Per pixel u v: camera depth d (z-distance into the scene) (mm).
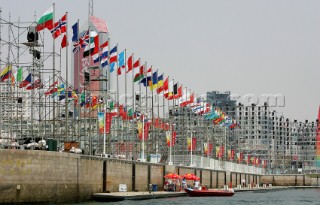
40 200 148500
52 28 177875
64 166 158250
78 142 193750
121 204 165750
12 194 141000
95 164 177875
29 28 176125
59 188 155875
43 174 149500
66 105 186625
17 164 142250
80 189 167375
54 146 164000
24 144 164500
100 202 171500
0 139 175625
